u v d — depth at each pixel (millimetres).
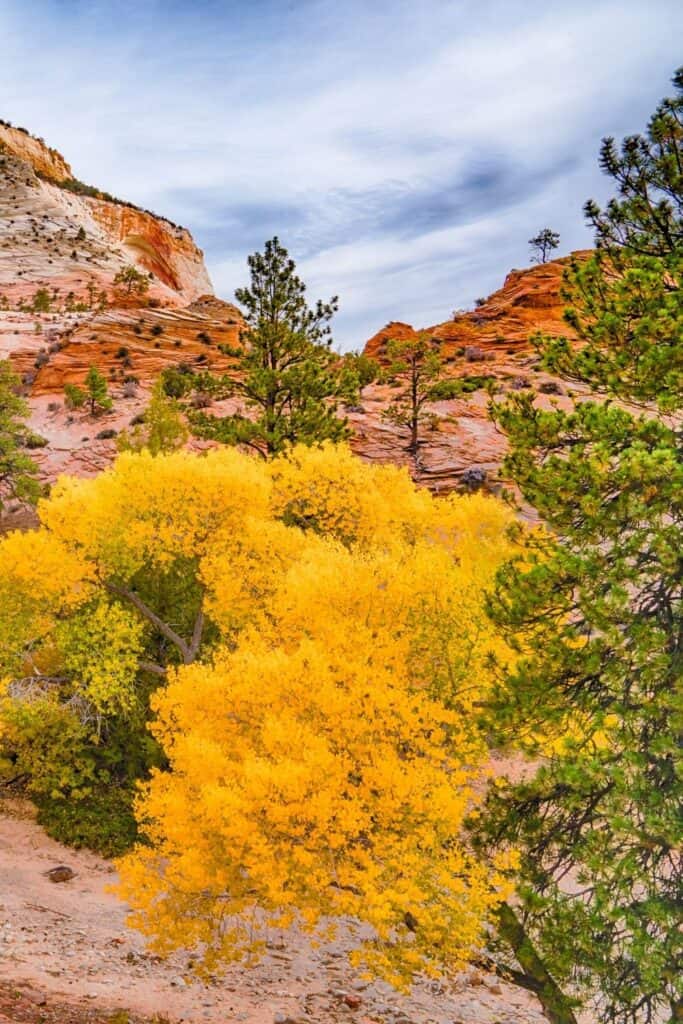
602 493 9602
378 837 9203
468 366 61812
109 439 59188
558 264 86000
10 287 155625
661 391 9961
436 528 19891
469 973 14367
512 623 9797
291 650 12945
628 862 7969
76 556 18703
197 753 9758
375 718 9977
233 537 17781
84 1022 9055
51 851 17516
